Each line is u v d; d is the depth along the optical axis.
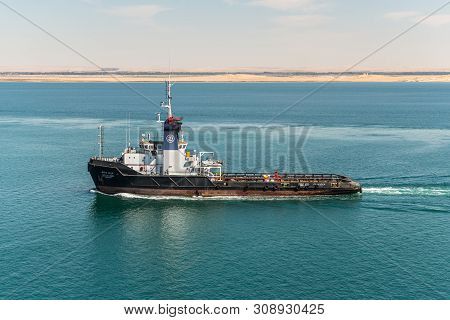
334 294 49.62
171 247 61.69
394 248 61.19
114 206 78.62
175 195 82.44
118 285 51.38
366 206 78.50
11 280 52.19
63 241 63.56
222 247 61.62
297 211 76.06
